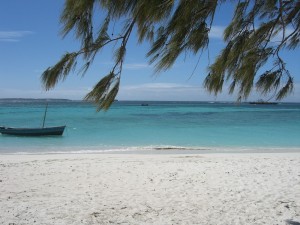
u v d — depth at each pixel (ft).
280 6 8.89
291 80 9.12
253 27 8.81
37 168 40.63
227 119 163.73
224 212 23.82
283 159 48.06
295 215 23.08
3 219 22.24
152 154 58.95
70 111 241.35
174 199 27.07
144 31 7.77
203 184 32.22
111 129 111.55
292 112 246.88
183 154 58.23
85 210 24.22
